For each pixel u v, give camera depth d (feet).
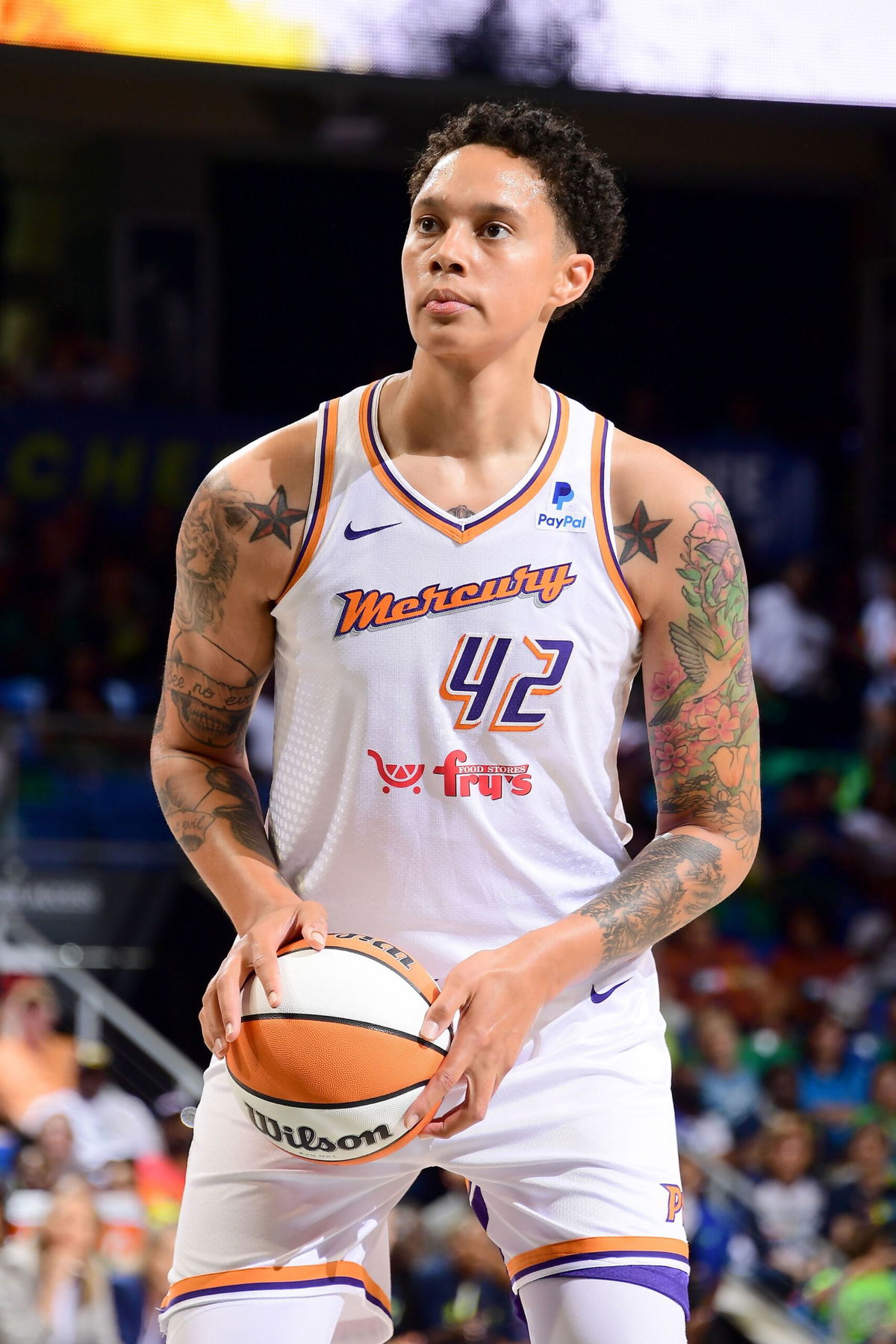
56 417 100.22
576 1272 18.54
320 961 18.07
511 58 51.57
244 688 20.16
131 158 105.91
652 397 118.11
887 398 114.01
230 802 20.07
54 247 108.88
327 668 18.75
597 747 19.24
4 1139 59.77
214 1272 18.92
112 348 107.55
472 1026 17.51
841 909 87.45
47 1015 66.69
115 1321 50.80
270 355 110.01
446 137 19.58
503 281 18.42
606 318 117.80
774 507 108.58
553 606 18.67
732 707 19.88
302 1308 18.83
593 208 19.44
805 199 116.57
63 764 82.84
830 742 98.78
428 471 18.90
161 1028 79.61
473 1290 54.65
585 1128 18.90
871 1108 69.72
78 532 99.76
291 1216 18.95
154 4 49.75
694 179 100.83
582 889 19.44
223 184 108.27
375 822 18.75
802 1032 76.95
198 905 81.76
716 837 20.10
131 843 82.23
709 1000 77.30
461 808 18.65
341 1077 17.54
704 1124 66.90
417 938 19.12
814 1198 63.21
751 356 118.83
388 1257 20.84
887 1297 58.03
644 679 20.21
